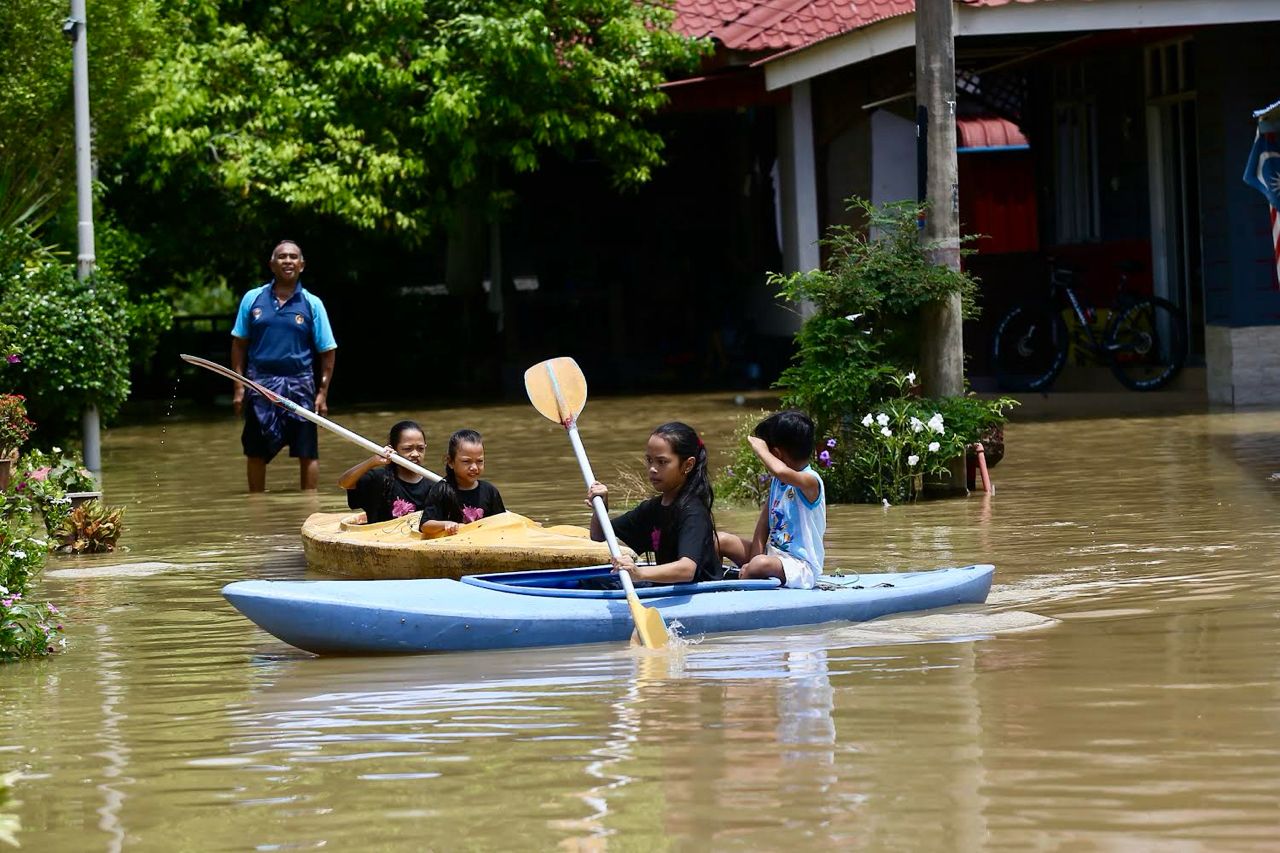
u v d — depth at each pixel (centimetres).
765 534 1465
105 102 3291
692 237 4831
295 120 4053
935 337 2217
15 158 3244
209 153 4122
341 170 4069
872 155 3669
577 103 4178
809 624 1309
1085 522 1853
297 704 1080
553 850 757
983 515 1966
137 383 4709
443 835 784
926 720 971
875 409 2189
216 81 4059
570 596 1308
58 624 1393
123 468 2870
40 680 1183
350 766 912
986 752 898
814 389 2180
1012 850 739
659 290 4794
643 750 923
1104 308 3753
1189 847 736
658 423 3328
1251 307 3244
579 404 1552
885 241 2272
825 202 3994
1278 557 1550
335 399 4403
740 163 4669
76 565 1778
